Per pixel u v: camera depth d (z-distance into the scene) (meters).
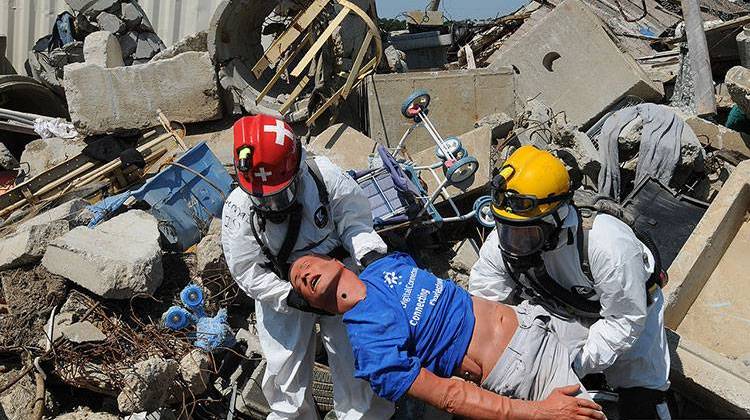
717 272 4.77
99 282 4.30
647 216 5.25
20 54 9.38
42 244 4.62
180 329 4.28
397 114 6.07
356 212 3.45
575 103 7.23
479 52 10.55
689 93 7.31
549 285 3.17
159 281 4.50
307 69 6.62
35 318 4.40
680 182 6.04
